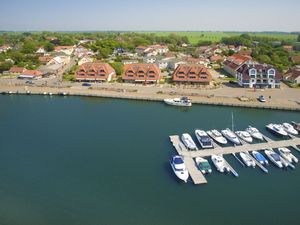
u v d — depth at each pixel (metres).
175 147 70.75
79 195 52.94
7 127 87.81
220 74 158.25
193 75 131.12
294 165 62.91
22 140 77.81
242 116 94.88
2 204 50.72
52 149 72.00
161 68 175.12
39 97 122.44
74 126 87.94
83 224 45.66
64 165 63.91
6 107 109.12
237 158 65.44
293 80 132.38
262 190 54.12
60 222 46.19
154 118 94.12
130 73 137.00
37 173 60.75
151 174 59.66
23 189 55.16
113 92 122.25
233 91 120.31
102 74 139.38
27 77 149.38
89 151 70.62
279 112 98.56
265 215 47.44
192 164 62.47
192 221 46.06
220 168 59.97
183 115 96.69
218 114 97.19
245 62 139.88
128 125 88.00
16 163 65.12
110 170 61.47
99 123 90.25
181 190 54.16
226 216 47.22
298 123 84.88
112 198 52.00
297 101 105.69
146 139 77.19
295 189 54.34
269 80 124.06
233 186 55.34
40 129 85.75
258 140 75.38
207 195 52.69
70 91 125.06
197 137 76.06
